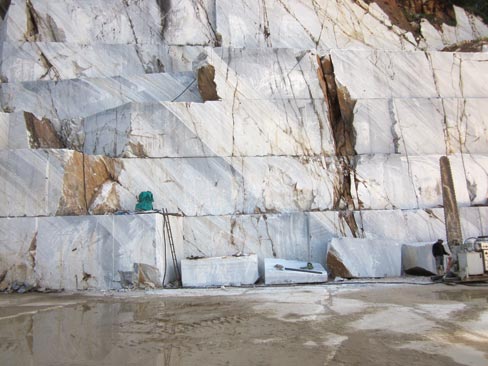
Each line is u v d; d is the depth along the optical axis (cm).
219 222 1033
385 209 1110
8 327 483
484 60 1333
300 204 1107
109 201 997
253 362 338
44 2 1384
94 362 344
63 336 434
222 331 447
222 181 1090
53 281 869
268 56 1225
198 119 1123
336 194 1126
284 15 1458
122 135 1100
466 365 326
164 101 1200
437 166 1172
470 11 1770
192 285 899
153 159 1076
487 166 1198
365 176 1143
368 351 364
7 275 873
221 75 1187
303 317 516
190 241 1020
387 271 984
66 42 1346
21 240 887
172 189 1067
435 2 1719
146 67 1348
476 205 1154
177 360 346
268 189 1102
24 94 1219
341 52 1273
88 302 687
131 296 755
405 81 1278
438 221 1085
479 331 432
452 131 1237
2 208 917
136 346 390
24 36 1341
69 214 929
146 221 891
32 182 930
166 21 1428
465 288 776
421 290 760
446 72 1307
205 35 1427
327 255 990
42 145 1085
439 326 455
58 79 1288
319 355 354
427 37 1628
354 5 1548
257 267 940
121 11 1425
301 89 1212
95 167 1012
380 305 597
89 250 881
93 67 1325
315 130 1178
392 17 1614
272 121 1163
